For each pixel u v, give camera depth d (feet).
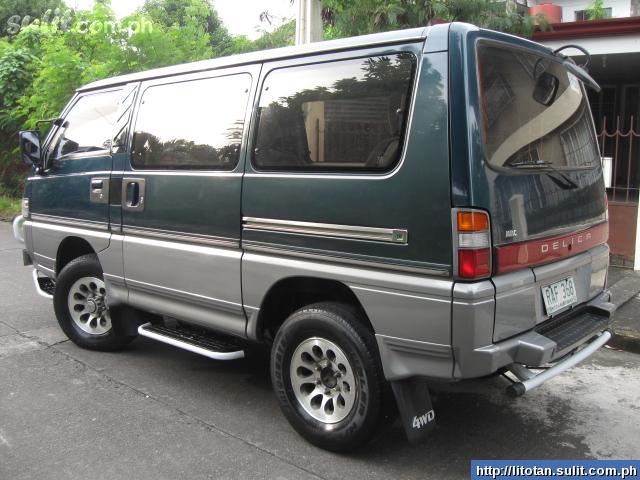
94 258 15.72
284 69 11.34
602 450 11.14
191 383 14.12
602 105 35.94
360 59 10.22
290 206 10.82
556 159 11.12
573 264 11.03
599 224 12.22
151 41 32.45
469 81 9.09
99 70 30.71
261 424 12.07
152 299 13.91
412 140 9.34
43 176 16.74
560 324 10.85
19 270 25.67
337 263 10.28
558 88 11.59
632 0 46.39
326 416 10.91
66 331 16.39
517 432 11.80
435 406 12.93
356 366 10.18
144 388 13.80
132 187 13.91
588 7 45.03
